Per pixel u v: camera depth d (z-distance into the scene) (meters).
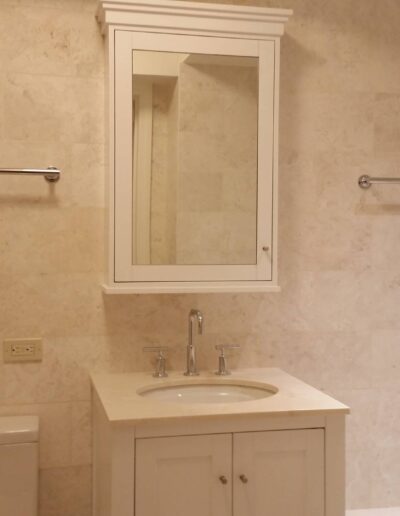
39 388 2.36
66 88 2.35
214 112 2.31
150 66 2.25
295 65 2.54
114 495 1.86
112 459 1.85
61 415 2.38
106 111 2.32
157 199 2.27
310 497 1.98
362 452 2.65
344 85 2.59
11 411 2.34
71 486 2.39
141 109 2.26
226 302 2.52
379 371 2.65
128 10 2.21
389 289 2.65
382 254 2.64
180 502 1.91
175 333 2.48
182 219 2.29
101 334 2.41
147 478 1.88
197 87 2.29
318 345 2.60
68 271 2.37
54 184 2.35
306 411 1.94
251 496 1.95
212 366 2.51
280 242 2.55
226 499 1.93
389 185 2.64
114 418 1.83
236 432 1.93
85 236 2.38
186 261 2.29
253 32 2.30
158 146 2.27
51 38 2.33
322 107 2.57
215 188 2.31
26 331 2.35
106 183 2.33
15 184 2.32
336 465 1.99
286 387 2.21
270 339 2.56
